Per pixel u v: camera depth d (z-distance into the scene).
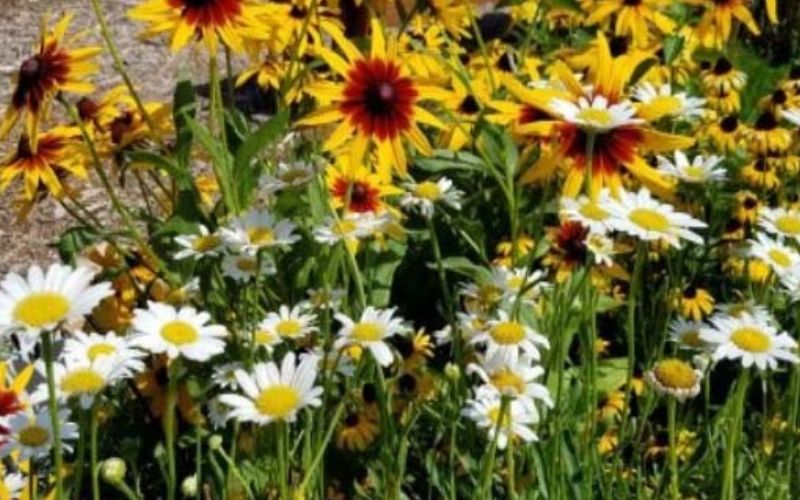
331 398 2.55
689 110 2.78
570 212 2.06
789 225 2.39
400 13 3.42
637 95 2.80
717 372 3.15
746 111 4.44
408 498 2.60
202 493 2.55
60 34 2.55
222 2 2.51
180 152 2.78
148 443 2.72
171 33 2.52
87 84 2.49
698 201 3.39
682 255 3.02
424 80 2.40
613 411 2.79
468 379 2.58
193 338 1.94
